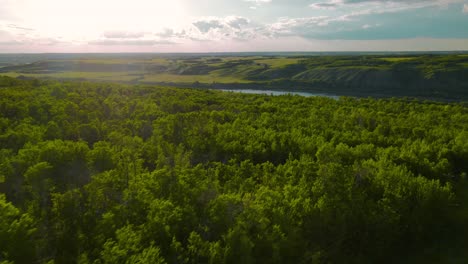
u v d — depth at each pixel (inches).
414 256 1146.7
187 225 909.8
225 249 810.2
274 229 903.7
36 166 1059.9
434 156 1732.3
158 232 850.1
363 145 1720.0
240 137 1854.1
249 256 816.9
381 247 1103.6
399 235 1162.6
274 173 1363.2
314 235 1034.7
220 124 2252.7
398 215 1144.2
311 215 1034.1
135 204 965.2
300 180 1195.3
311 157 1552.7
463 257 1143.0
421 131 2182.6
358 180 1267.2
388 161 1451.8
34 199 1001.5
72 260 781.9
